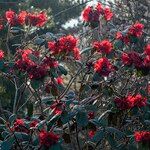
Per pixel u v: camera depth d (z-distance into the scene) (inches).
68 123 168.9
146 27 369.7
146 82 220.7
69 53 188.4
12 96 372.2
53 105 161.8
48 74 169.9
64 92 182.4
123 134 157.9
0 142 156.6
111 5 393.1
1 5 530.0
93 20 208.4
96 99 183.3
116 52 198.2
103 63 170.2
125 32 199.0
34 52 189.0
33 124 163.8
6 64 173.2
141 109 173.2
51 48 176.2
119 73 201.2
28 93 359.3
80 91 183.8
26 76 174.1
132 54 184.2
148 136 160.2
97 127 178.1
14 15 219.6
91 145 178.7
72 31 503.8
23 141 158.9
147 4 390.3
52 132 151.7
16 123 160.1
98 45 186.7
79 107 151.2
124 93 219.6
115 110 170.6
